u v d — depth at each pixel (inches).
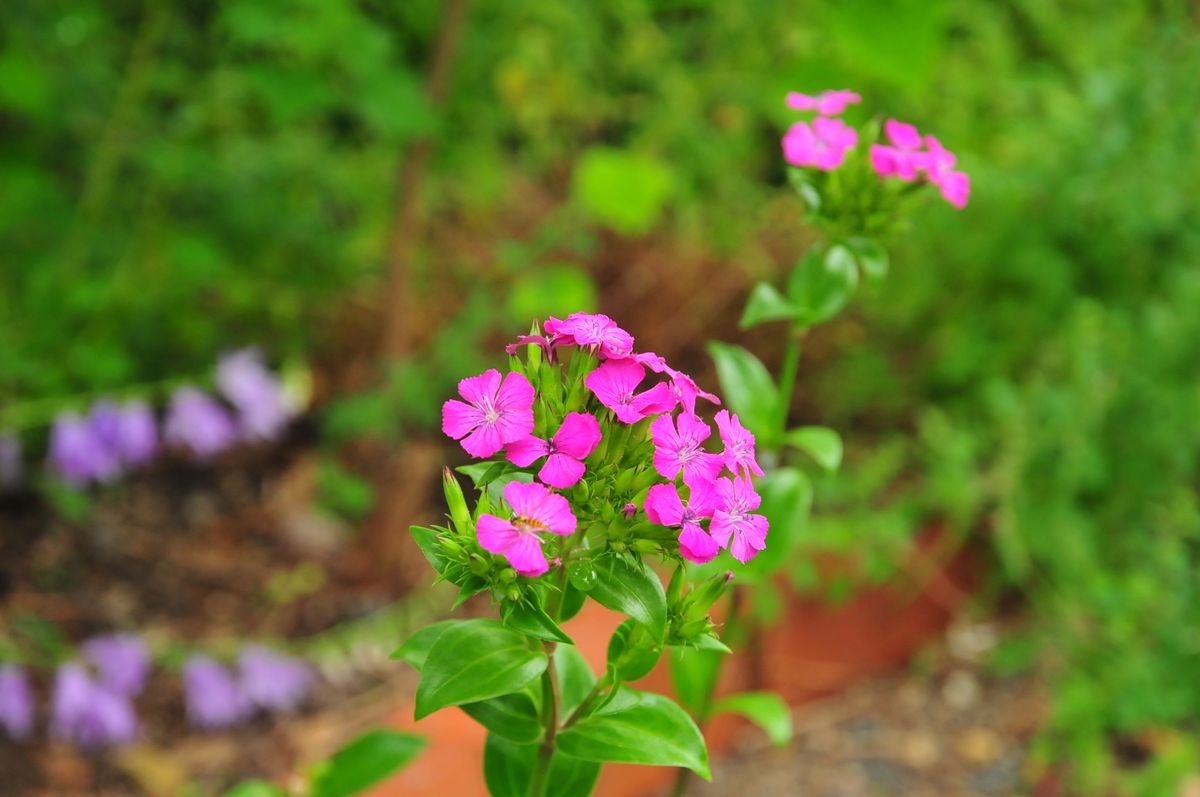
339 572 40.9
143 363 42.4
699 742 20.4
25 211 40.9
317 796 24.0
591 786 21.6
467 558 19.2
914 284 43.0
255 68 37.4
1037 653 39.2
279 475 43.9
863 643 38.7
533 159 51.1
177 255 40.6
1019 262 41.2
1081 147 41.3
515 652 19.9
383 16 46.0
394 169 46.2
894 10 34.9
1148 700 34.6
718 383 45.7
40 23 41.7
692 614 19.8
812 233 49.1
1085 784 34.0
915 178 24.0
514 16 47.5
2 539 39.9
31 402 38.9
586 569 19.4
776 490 25.1
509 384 18.6
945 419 42.2
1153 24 49.3
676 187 47.9
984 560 40.9
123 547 40.6
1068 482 37.9
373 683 37.3
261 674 35.2
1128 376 39.0
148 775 33.8
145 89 42.4
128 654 33.9
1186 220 40.7
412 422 44.0
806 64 40.3
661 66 50.2
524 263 43.8
